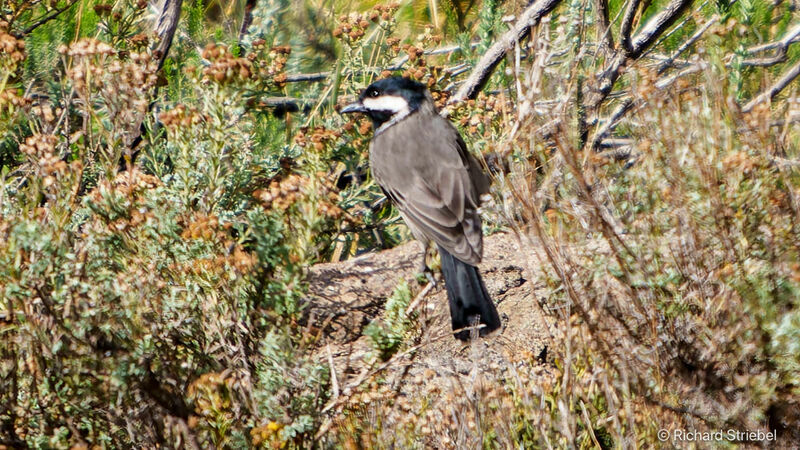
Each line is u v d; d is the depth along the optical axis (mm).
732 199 8906
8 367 8211
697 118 9273
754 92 12820
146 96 10797
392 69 15328
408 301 8852
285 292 8484
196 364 8594
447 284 10758
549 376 10109
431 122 12602
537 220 9297
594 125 13391
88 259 8688
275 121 13578
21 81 12391
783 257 8812
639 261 9070
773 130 9391
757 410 8711
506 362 10258
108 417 8336
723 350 8781
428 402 9016
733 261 8898
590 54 15297
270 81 13133
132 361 8234
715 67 10125
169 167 12500
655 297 9055
